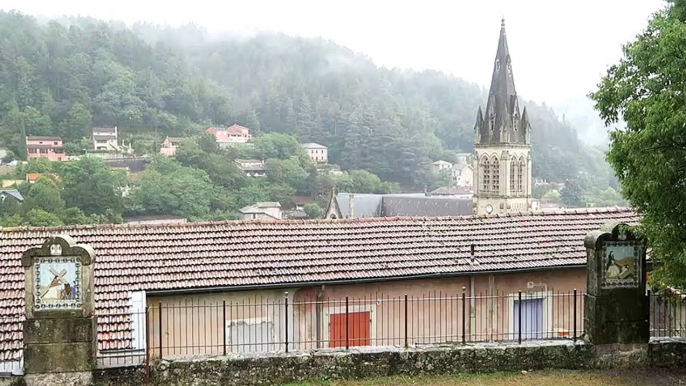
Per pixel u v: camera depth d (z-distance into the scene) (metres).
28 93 159.50
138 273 17.30
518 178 86.12
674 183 11.66
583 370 14.33
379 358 13.92
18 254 17.67
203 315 17.31
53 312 12.63
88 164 110.69
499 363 14.23
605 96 13.08
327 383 13.56
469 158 184.00
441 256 19.48
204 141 145.00
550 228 21.92
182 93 191.12
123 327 15.69
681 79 11.38
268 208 122.25
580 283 20.20
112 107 171.25
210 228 20.02
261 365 13.52
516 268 19.08
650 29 12.58
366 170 165.62
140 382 13.03
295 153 165.88
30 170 120.56
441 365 14.10
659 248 12.83
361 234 20.59
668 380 13.70
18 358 14.55
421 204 94.44
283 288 17.77
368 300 18.47
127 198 108.88
